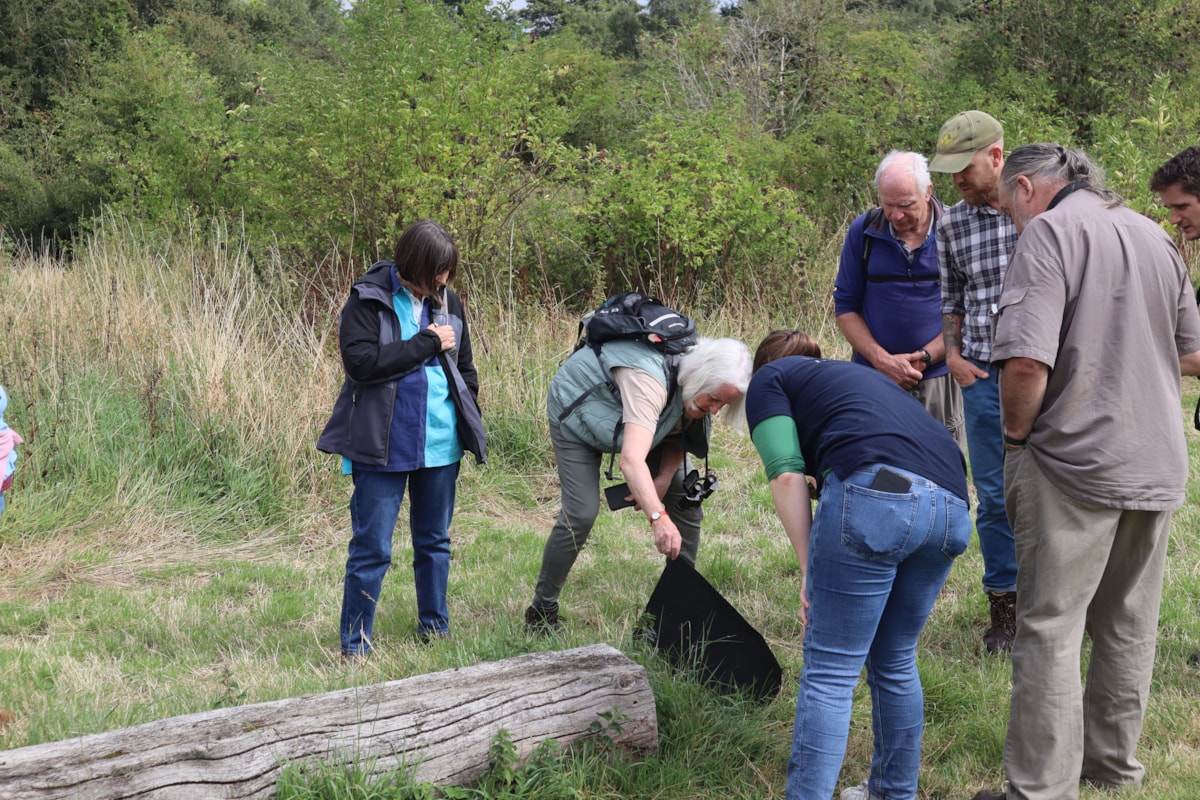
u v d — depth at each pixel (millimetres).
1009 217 4117
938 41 16984
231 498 6105
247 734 2631
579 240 10094
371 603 4141
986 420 4184
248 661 4148
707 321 9398
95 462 6059
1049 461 2881
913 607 2814
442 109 9117
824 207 12250
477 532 5973
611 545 5605
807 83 17953
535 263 9969
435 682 2996
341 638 4199
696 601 3623
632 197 9828
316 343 7277
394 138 8812
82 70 19609
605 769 3035
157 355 7145
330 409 6621
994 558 4223
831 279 9734
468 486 6586
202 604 4922
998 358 2869
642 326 3748
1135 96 14242
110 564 5383
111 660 4207
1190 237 3398
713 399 3689
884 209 4445
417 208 8898
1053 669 2893
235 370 6730
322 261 8828
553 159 9625
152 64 15992
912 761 2934
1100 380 2848
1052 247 2861
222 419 6426
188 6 23359
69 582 5168
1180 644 4109
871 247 4574
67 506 5766
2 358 6953
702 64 19828
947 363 4305
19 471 5848
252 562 5555
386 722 2797
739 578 5059
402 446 3998
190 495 6098
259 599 5012
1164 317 2922
